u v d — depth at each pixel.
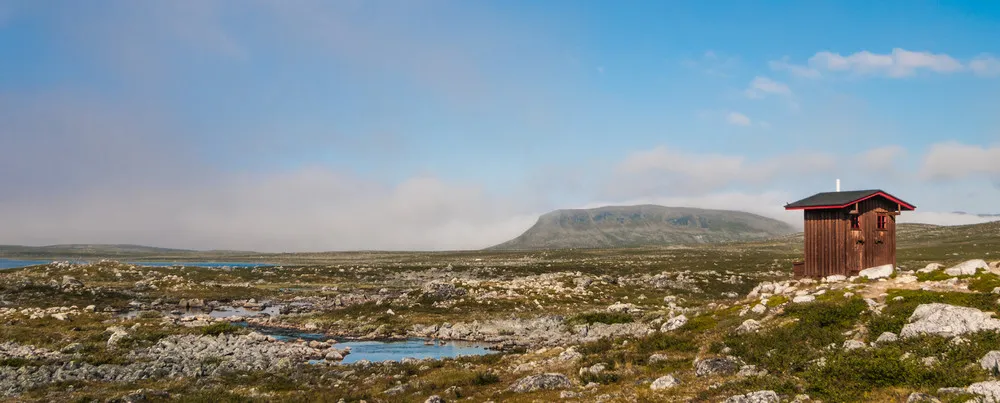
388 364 41.41
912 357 20.25
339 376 36.81
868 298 29.05
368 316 74.06
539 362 33.78
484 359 39.97
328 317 74.88
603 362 29.06
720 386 21.41
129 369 38.50
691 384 22.69
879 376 19.38
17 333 48.56
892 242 40.22
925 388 17.80
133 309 84.25
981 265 30.23
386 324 67.69
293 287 125.88
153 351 45.75
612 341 36.16
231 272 144.88
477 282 98.38
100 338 49.50
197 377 37.22
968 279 29.39
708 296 92.94
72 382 34.03
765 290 40.12
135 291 99.88
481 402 24.94
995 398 15.55
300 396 29.47
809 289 34.50
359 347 55.88
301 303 95.50
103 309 81.19
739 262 158.25
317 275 149.88
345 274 154.00
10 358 39.62
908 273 34.62
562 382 26.23
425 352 52.78
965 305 25.14
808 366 22.17
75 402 28.41
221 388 32.84
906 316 25.30
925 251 166.00
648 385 23.61
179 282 111.56
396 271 159.50
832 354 22.77
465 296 85.94
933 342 21.33
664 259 188.38
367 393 29.41
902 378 18.88
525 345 56.50
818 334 25.89
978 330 21.38
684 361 26.94
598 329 60.53
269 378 36.31
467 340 60.38
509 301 82.19
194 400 28.83
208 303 94.44
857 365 20.58
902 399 17.45
